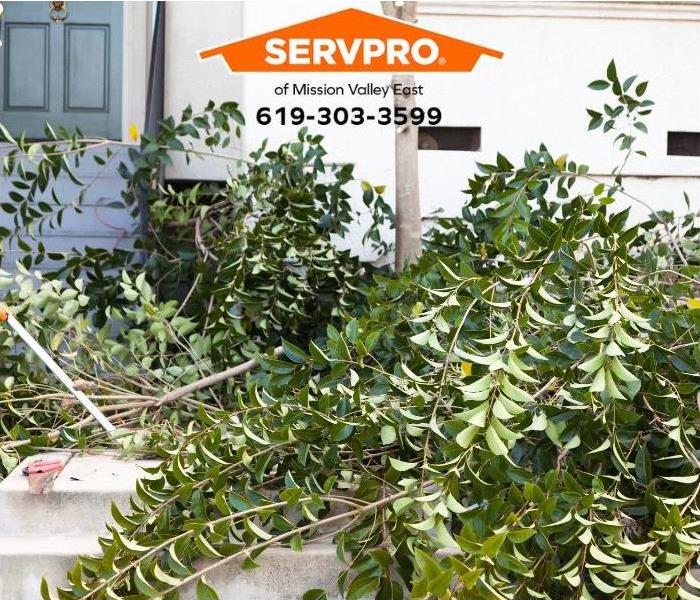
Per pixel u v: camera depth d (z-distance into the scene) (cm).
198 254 523
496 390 277
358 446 324
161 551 319
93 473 388
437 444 333
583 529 289
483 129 602
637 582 281
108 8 705
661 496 321
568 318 309
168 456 355
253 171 524
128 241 590
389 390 340
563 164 457
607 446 298
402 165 504
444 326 322
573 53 604
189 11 661
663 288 425
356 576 332
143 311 456
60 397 438
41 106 705
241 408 348
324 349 448
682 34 607
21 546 350
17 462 410
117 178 588
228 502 321
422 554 249
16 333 449
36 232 584
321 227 511
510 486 301
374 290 402
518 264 309
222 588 333
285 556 333
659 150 606
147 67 707
